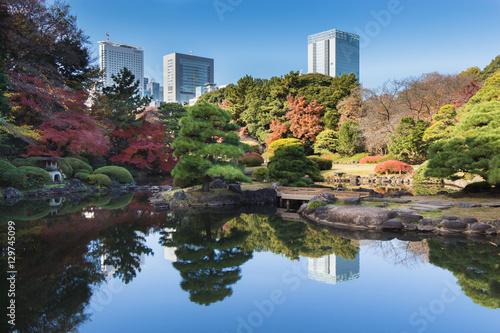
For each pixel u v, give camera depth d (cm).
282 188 1780
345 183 2605
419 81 3834
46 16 2609
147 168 3822
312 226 1174
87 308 548
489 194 1361
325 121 4347
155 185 2794
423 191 1989
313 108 4381
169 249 906
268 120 4781
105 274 708
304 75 5272
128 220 1324
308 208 1365
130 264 775
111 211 1545
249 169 3306
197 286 642
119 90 3453
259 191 1758
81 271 723
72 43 3075
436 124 2883
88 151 3067
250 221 1302
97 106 3303
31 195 2102
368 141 3753
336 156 4081
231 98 5484
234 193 1756
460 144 1431
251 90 5341
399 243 877
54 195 2159
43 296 593
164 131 4025
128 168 3622
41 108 2475
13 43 2261
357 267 716
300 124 4416
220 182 1866
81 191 2381
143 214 1464
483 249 801
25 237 1035
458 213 1064
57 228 1168
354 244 894
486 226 940
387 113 3925
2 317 512
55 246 930
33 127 2525
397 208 1180
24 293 605
